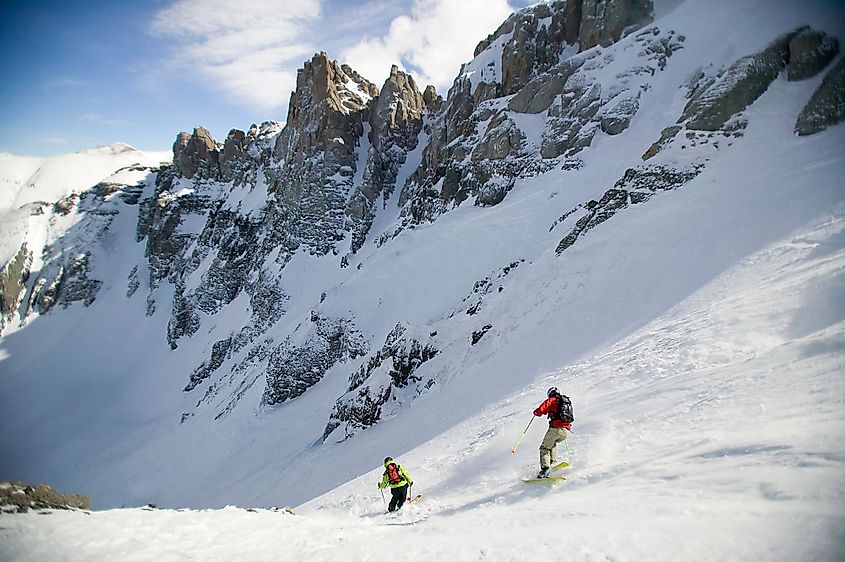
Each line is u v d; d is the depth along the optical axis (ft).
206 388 202.80
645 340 44.52
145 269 331.57
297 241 220.64
